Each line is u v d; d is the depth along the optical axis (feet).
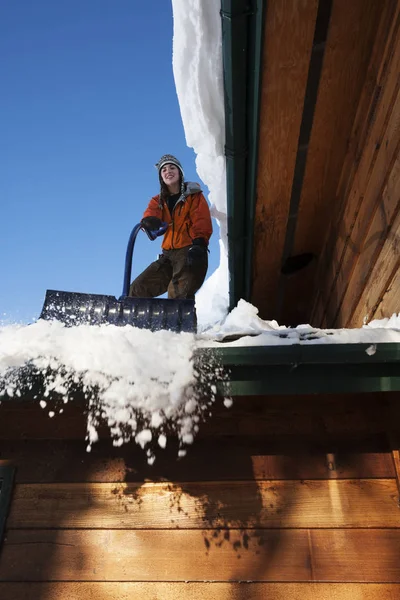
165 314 9.14
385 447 8.27
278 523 7.84
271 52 10.73
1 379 7.11
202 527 7.88
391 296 10.26
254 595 7.41
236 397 8.67
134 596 7.49
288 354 7.11
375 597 7.30
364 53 11.18
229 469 8.27
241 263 17.29
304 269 18.01
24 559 7.77
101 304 9.20
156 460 8.41
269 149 12.88
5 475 8.34
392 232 10.31
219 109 13.73
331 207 15.14
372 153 11.53
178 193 12.53
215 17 12.16
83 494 8.22
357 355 7.07
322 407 8.59
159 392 7.11
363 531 7.73
